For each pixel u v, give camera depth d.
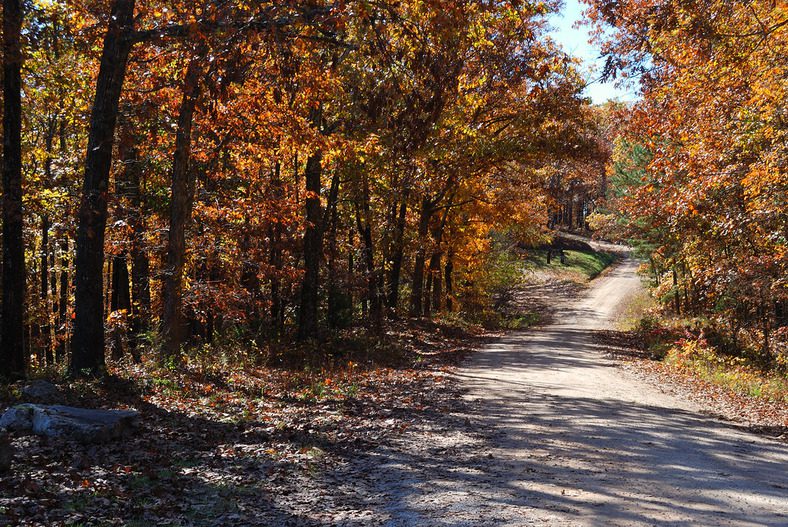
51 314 26.48
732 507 5.97
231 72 10.91
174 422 8.98
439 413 11.37
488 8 10.34
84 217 11.30
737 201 17.00
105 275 27.31
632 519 5.54
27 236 20.81
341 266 26.80
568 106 23.88
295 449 8.20
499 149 24.03
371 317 28.41
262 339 20.86
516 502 6.08
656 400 14.15
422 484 6.80
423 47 10.36
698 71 15.02
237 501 6.07
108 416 7.98
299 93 13.17
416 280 33.06
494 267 44.06
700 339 23.31
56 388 9.65
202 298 17.02
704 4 12.09
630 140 21.36
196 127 16.30
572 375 17.94
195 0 10.29
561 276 68.88
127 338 19.83
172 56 13.62
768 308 25.73
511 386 15.12
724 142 16.34
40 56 14.47
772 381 16.97
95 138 11.34
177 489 6.26
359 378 15.41
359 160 19.12
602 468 7.47
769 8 12.83
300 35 10.56
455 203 32.53
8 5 11.40
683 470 7.46
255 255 20.27
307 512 5.86
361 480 7.01
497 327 41.44
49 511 5.35
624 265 79.75
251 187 19.78
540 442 8.97
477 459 7.95
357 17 10.05
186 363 14.03
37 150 18.92
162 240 19.30
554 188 31.41
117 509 5.59
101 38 13.02
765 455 8.65
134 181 19.08
